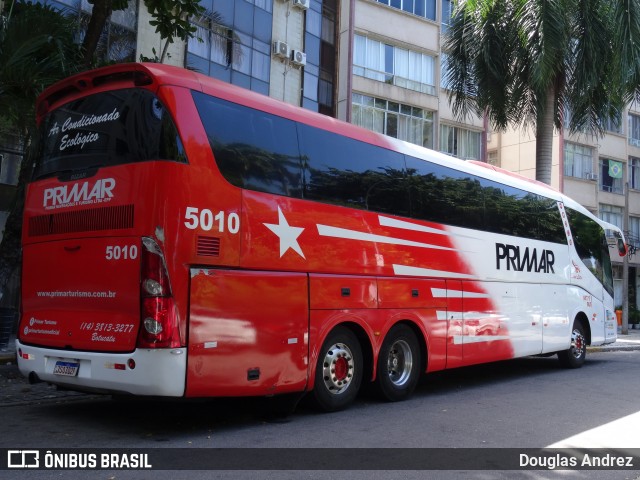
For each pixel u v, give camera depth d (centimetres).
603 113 1833
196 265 585
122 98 619
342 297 739
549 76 1656
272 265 657
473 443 612
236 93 657
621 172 3578
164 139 580
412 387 861
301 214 699
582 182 3359
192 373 569
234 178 630
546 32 1617
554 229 1240
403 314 834
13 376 946
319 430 650
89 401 808
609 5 1684
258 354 631
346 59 2470
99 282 600
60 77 980
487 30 1816
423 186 901
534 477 512
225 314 602
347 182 771
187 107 600
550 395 926
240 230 627
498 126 1952
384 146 842
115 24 1753
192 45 1980
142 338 559
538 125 1836
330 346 736
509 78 1852
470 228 990
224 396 599
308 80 2386
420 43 2680
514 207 1115
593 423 723
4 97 962
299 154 712
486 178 1048
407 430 661
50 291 650
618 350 1905
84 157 639
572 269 1284
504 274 1056
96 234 609
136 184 584
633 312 3158
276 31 2273
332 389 743
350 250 760
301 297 685
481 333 987
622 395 936
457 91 1947
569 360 1277
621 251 1529
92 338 598
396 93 2588
